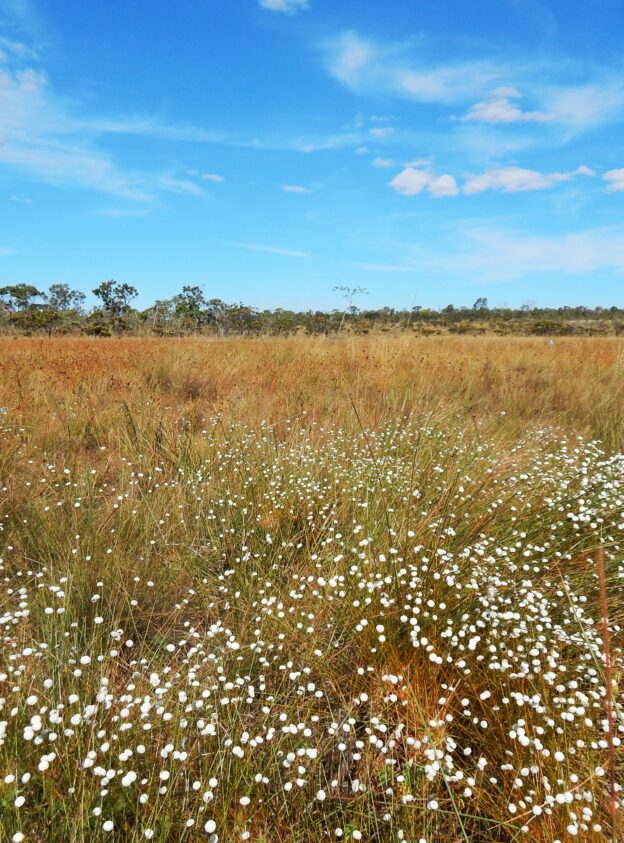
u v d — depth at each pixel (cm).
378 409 616
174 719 186
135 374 772
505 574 270
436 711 202
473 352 1067
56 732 177
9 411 554
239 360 876
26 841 146
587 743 187
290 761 172
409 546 278
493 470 381
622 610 256
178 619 270
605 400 642
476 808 167
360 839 165
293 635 241
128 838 154
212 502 373
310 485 382
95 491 403
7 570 290
